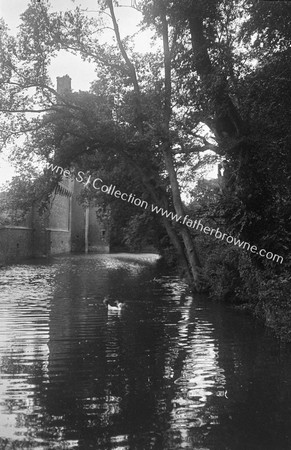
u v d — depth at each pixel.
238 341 9.72
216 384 6.87
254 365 7.88
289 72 11.09
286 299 10.42
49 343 9.45
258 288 12.36
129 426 5.32
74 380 6.98
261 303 12.38
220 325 11.55
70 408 5.85
